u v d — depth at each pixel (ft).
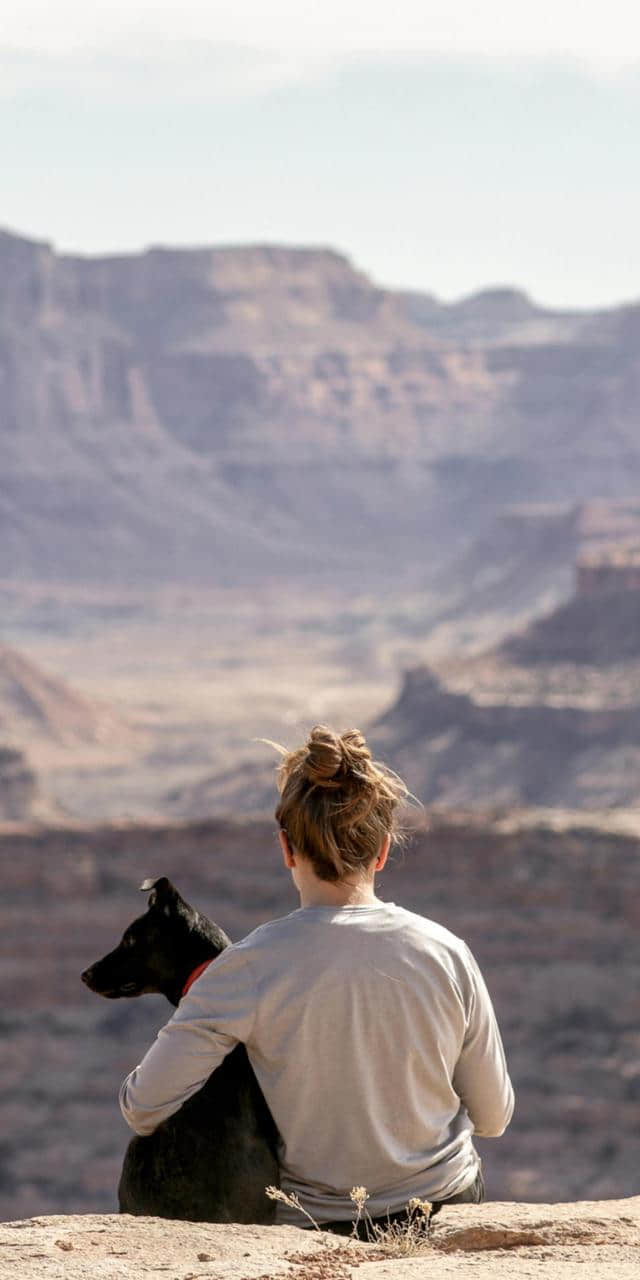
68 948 324.19
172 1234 23.39
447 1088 25.50
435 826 326.85
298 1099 24.90
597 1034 286.46
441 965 25.32
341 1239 23.84
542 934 310.65
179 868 340.80
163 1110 24.64
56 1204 269.23
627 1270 21.72
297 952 24.94
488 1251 23.52
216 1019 24.63
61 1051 301.02
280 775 25.86
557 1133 263.08
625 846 316.81
